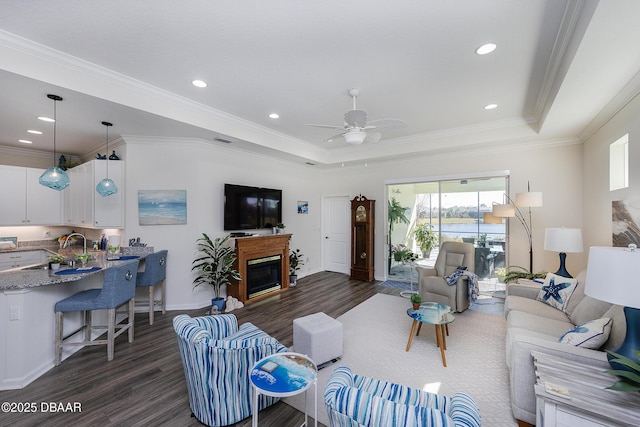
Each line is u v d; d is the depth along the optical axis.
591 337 1.80
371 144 5.48
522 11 1.89
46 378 2.42
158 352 2.88
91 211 4.16
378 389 1.48
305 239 6.45
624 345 1.53
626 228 2.62
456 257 4.35
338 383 1.31
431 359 2.74
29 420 1.92
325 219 6.94
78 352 2.89
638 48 1.89
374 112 3.79
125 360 2.72
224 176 4.64
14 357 2.29
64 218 5.09
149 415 1.97
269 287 4.95
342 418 1.09
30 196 4.77
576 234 3.19
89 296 2.82
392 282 5.81
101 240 4.50
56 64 2.41
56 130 3.78
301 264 6.29
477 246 4.99
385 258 5.99
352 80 2.90
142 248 4.08
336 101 3.44
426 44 2.28
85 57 2.47
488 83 2.95
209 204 4.41
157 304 3.97
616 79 2.33
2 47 2.15
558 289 2.95
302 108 3.67
